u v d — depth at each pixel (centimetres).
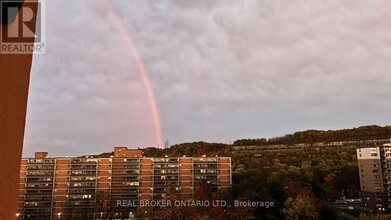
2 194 123
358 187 7481
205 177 7912
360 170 7581
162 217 5362
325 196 5797
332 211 5094
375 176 7269
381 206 6925
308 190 5375
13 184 127
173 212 5278
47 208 7262
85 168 7675
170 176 7950
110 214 6600
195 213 5172
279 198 5134
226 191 5456
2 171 124
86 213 6875
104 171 7744
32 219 7175
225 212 4941
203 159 8088
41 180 7412
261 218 4828
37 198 7288
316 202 5131
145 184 7850
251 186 5178
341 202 6981
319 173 7694
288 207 4866
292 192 5275
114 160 7862
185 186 7850
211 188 7356
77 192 7475
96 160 7775
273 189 5206
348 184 7550
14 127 129
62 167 7556
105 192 7462
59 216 7056
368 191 7244
